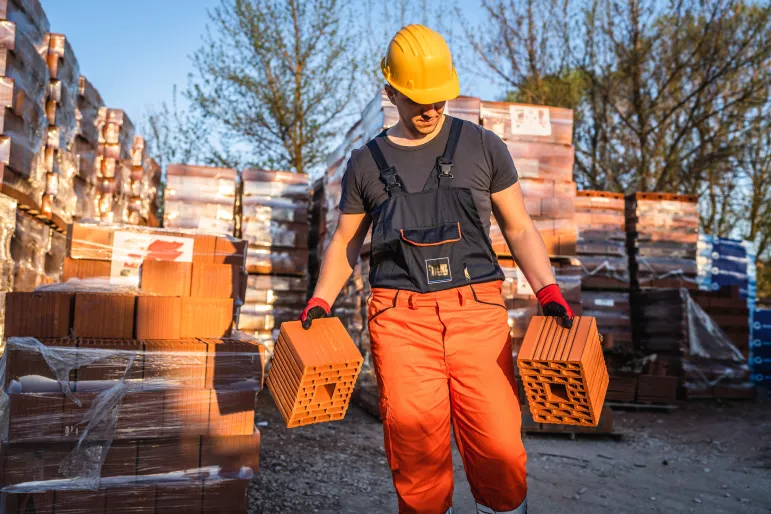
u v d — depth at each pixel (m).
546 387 1.75
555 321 1.82
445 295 1.88
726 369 8.61
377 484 4.13
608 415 5.98
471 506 3.71
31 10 4.42
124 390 2.92
